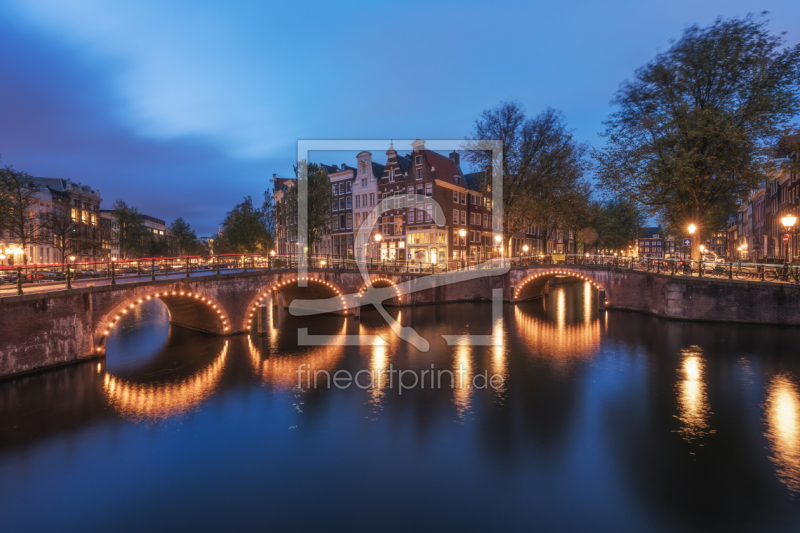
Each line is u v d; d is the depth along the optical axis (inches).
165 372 719.1
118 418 532.4
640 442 462.0
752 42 948.6
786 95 931.3
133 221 2780.5
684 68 1002.7
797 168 958.4
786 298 930.7
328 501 369.1
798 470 404.2
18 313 627.5
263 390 638.5
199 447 463.5
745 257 2214.6
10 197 1565.0
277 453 450.6
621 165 1119.6
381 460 435.5
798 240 1430.9
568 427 502.6
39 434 487.5
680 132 1000.2
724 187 1048.2
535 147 1378.0
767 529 326.0
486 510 354.0
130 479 402.0
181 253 3462.1
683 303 1040.8
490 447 458.6
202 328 1055.0
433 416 539.8
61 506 361.4
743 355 749.9
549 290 2049.7
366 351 866.8
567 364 754.2
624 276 1266.0
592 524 335.0
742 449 443.8
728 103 992.2
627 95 1108.5
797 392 587.5
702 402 563.2
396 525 337.1
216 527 336.2
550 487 384.8
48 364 669.9
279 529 333.4
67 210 2731.3
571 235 2687.0
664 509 351.3
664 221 1247.5
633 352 809.5
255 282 1025.5
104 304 743.1
